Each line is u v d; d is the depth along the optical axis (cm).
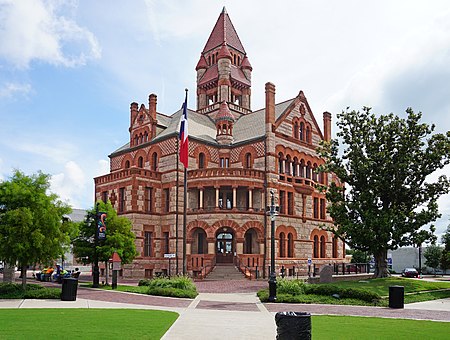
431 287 3550
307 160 5706
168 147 5269
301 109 5734
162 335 1380
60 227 2961
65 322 1570
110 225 3666
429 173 3881
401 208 3916
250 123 5828
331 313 2122
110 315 1795
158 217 5172
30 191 2781
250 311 2120
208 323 1666
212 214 4803
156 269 5025
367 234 3672
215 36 6900
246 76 6794
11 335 1279
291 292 2761
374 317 1975
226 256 4919
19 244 2617
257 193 5106
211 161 5469
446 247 4575
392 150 3953
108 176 5341
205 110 6525
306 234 5484
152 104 5703
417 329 1598
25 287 2750
